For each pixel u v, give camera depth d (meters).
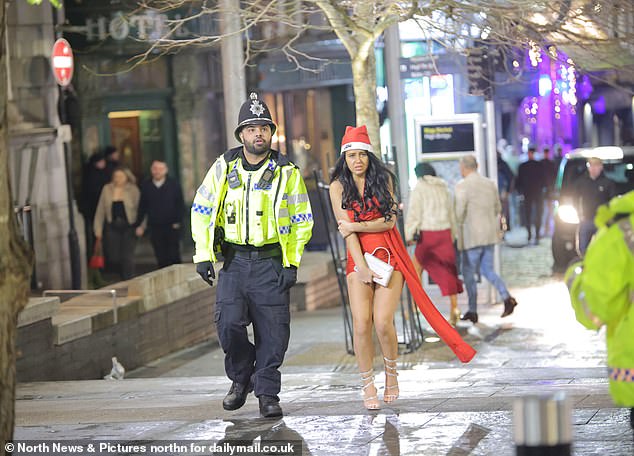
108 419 20.05
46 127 46.38
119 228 48.84
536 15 34.75
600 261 13.94
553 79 42.94
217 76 63.03
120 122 61.28
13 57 45.09
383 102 63.78
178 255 49.59
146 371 35.38
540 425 12.14
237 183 19.16
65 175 47.12
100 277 50.34
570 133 81.75
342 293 33.88
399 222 31.22
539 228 63.06
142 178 61.84
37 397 25.59
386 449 16.47
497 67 41.72
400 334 36.09
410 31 51.41
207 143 63.06
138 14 54.56
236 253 19.33
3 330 13.75
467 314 38.19
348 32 35.75
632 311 14.12
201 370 35.16
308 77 63.12
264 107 19.22
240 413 19.91
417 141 43.16
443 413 18.67
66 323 31.92
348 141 20.09
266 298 19.27
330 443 17.03
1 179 13.72
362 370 19.78
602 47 31.62
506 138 89.12
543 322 39.12
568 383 23.33
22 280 13.89
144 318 36.56
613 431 16.62
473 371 26.92
